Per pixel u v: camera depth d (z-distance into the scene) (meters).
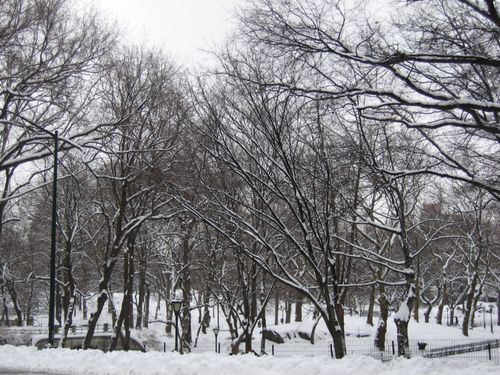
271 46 15.35
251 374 12.07
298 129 18.09
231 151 19.28
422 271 53.38
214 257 28.36
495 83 14.27
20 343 35.56
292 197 20.73
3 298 50.06
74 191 32.59
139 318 41.41
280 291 45.91
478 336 42.44
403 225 21.31
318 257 27.94
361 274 43.16
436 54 11.10
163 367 13.62
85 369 14.83
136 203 29.36
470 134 14.17
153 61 25.83
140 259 37.03
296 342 36.28
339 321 17.95
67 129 23.92
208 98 19.47
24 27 20.44
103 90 26.03
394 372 10.85
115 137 25.84
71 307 28.69
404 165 22.27
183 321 30.72
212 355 14.45
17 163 23.39
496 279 53.84
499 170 15.40
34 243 47.38
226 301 27.45
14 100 23.09
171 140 25.00
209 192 21.34
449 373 10.48
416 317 48.03
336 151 19.22
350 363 11.62
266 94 17.64
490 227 50.47
